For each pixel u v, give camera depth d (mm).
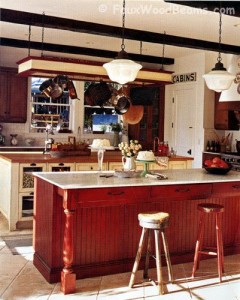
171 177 4133
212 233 4473
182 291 3541
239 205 4652
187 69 8109
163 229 3562
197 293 3502
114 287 3600
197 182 3910
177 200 3854
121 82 3799
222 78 3967
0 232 5266
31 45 6871
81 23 5426
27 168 5355
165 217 3471
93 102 5660
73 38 6652
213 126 7824
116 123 9414
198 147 7859
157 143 6867
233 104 6879
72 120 9078
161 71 5582
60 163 5496
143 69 5441
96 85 5617
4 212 5684
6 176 5594
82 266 3787
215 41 6566
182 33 6055
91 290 3520
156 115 8820
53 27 5332
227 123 7492
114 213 3924
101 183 3592
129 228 4004
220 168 4406
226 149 7809
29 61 4918
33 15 5148
